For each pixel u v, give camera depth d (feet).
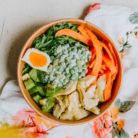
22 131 2.21
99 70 2.15
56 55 2.10
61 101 2.07
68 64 2.09
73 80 2.08
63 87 2.07
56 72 2.07
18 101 2.24
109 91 2.15
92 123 2.29
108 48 2.16
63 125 2.23
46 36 2.12
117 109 2.32
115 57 2.17
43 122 2.25
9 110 2.22
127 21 2.43
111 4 2.51
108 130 2.28
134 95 2.36
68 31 2.12
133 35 2.42
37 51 2.09
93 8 2.41
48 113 2.10
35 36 2.09
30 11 2.45
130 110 2.32
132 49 2.41
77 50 2.11
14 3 2.44
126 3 2.57
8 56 2.37
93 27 2.15
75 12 2.50
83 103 2.10
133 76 2.37
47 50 2.11
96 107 2.13
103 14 2.41
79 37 2.14
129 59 2.40
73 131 2.26
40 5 2.46
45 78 2.07
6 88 2.28
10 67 2.36
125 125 2.29
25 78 2.09
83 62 2.11
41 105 2.10
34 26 2.43
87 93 2.10
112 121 2.30
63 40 2.13
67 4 2.50
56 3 2.48
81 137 2.26
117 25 2.41
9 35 2.40
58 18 2.47
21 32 2.41
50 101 2.08
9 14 2.43
